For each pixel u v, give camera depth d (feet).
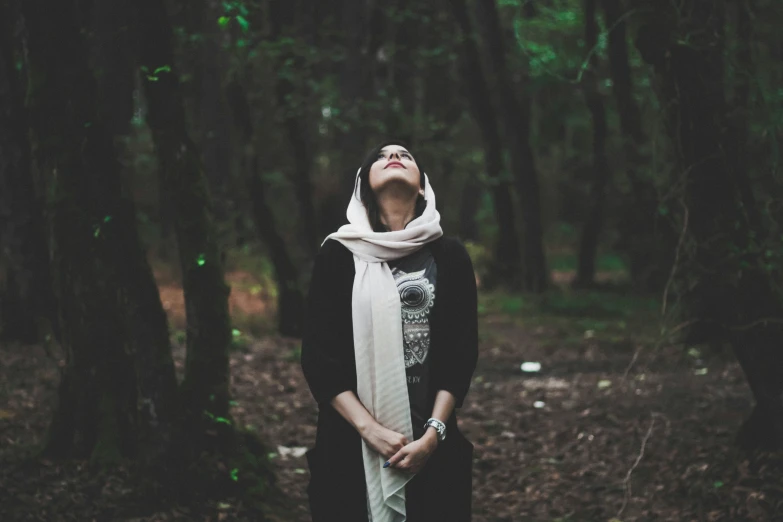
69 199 15.12
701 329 30.22
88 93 15.03
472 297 9.26
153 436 14.82
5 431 18.63
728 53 16.83
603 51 40.11
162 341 14.89
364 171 9.50
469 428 22.66
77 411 16.02
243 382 26.40
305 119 40.19
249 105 35.68
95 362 15.80
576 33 44.29
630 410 23.62
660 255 43.62
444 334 9.04
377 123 38.68
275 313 37.45
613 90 39.45
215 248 15.65
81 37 15.12
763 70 21.30
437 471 8.87
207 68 40.01
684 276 17.12
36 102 14.97
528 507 16.62
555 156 77.61
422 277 9.04
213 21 29.71
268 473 16.21
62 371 16.20
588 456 19.70
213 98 41.78
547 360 32.12
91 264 15.20
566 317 42.70
